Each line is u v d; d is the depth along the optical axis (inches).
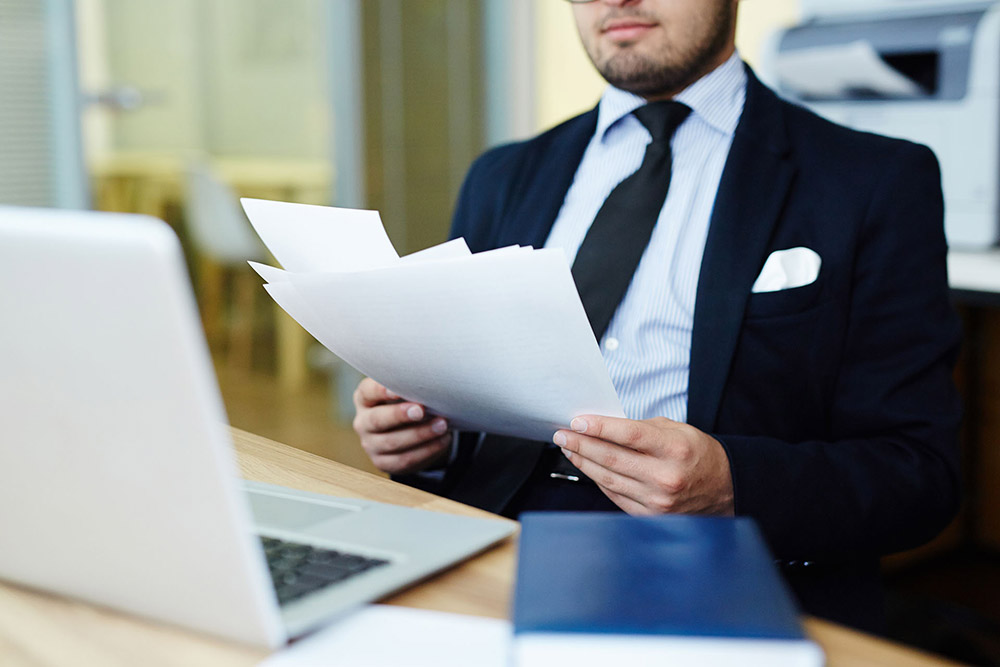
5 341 20.1
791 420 42.6
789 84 87.0
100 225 18.2
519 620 18.7
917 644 76.0
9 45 104.8
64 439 20.6
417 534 26.7
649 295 44.4
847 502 37.6
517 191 50.9
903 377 41.4
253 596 20.2
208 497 19.5
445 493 45.8
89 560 22.4
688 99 46.3
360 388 43.3
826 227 42.4
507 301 30.0
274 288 35.5
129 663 20.8
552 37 144.7
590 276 45.1
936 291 42.2
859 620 40.8
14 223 19.0
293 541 26.2
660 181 45.6
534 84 148.3
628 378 44.1
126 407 19.4
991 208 75.9
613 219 45.7
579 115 51.6
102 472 20.5
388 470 43.4
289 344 134.8
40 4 106.4
